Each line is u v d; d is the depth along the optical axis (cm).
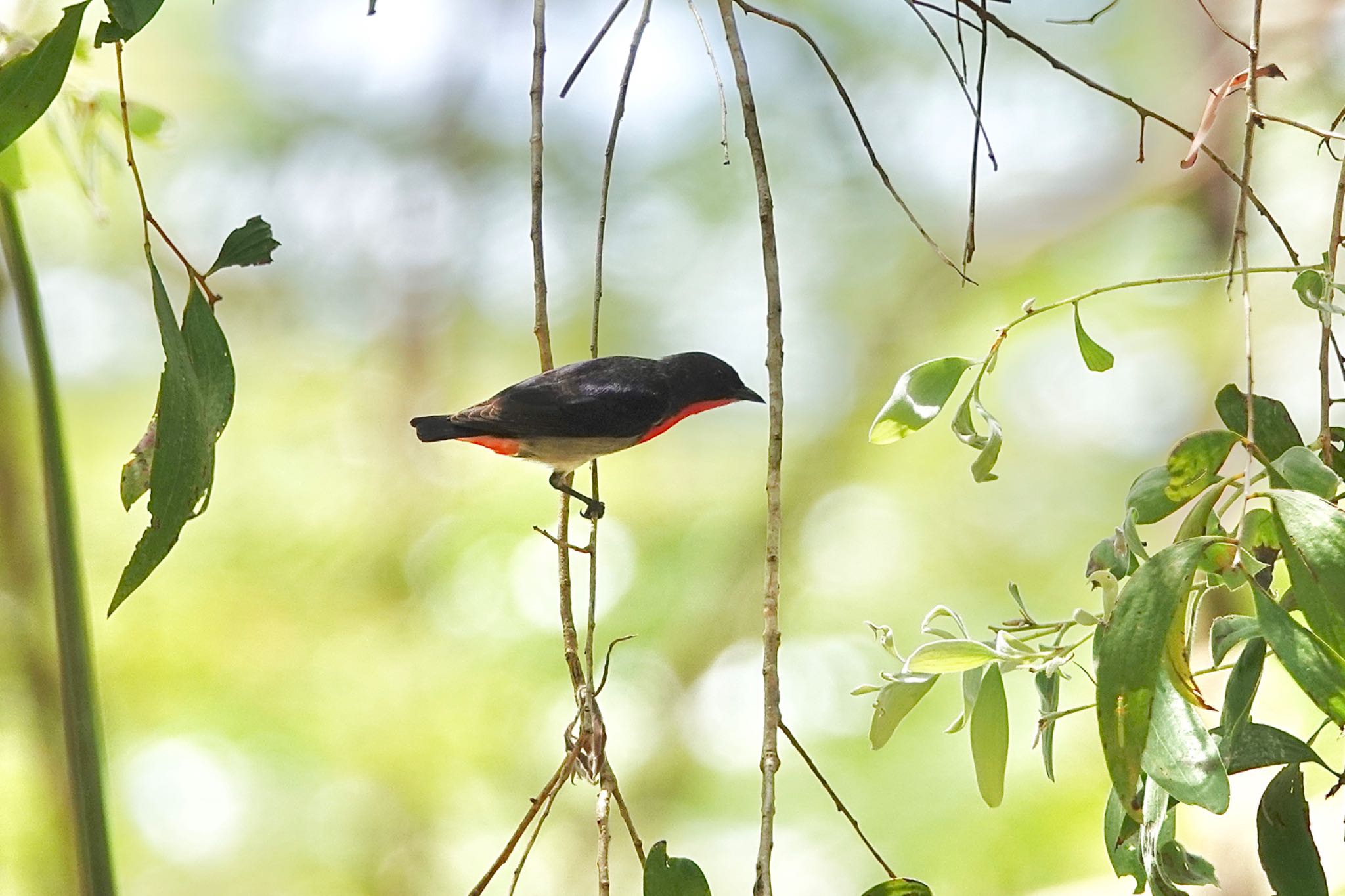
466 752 1212
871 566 1364
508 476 1281
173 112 1312
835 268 1430
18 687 642
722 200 1364
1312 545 269
